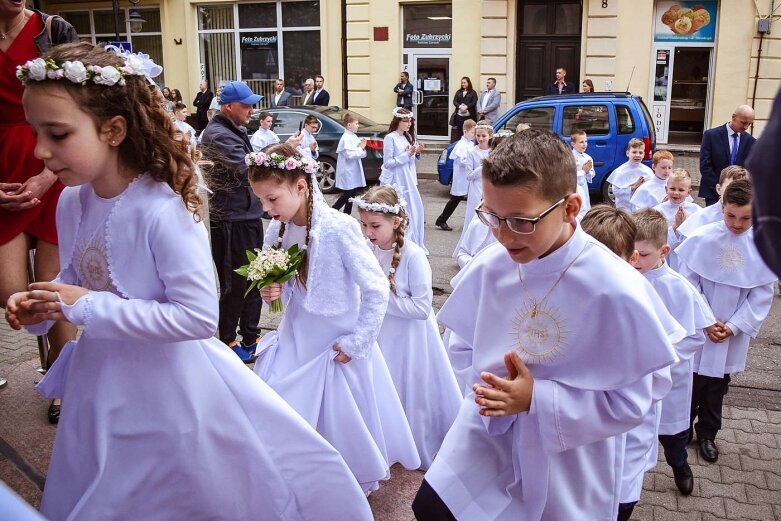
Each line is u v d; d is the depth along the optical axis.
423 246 9.94
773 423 4.68
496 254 2.38
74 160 2.16
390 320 3.86
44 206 3.62
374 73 19.66
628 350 2.15
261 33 20.95
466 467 2.37
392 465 3.91
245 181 5.28
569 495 2.33
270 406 2.62
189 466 2.45
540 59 18.66
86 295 2.24
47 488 2.47
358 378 3.37
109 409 2.37
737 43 17.19
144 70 2.22
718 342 4.06
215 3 20.98
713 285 4.15
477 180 10.05
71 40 3.62
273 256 3.24
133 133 2.23
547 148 2.05
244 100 5.39
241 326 5.59
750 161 1.26
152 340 2.28
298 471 2.70
